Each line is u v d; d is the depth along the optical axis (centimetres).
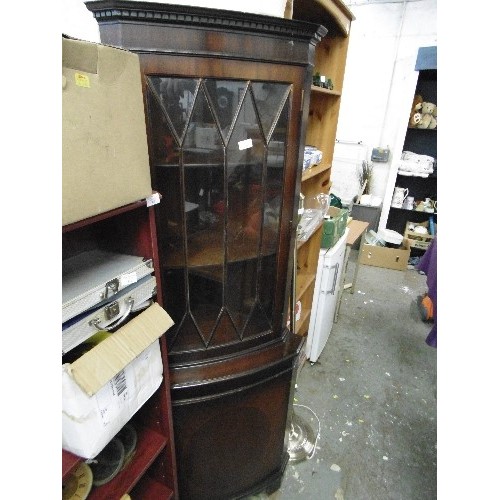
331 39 161
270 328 116
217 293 103
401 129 319
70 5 96
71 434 64
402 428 171
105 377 63
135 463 94
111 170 61
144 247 81
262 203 99
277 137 94
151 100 78
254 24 77
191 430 110
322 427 170
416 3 316
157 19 71
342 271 236
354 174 387
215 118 84
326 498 138
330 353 224
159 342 88
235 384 108
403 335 244
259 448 127
